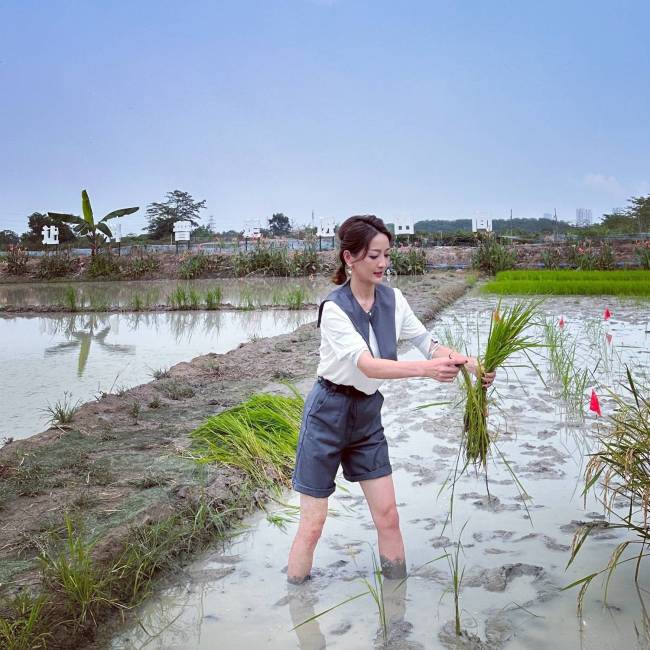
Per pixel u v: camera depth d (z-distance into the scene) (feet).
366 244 8.66
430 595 8.96
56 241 103.04
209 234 118.21
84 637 8.27
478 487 12.67
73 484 12.46
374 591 9.11
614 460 9.75
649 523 10.81
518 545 10.32
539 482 12.84
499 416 17.29
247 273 89.81
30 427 18.39
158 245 110.11
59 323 43.80
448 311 41.52
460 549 10.24
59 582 8.84
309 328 34.35
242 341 34.76
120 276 92.53
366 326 8.93
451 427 16.55
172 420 17.16
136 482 12.38
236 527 11.38
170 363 28.35
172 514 11.09
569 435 15.64
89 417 17.42
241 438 14.24
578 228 105.29
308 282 79.61
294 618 8.58
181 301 52.42
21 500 11.81
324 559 10.13
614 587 9.02
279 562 10.14
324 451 9.01
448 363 8.87
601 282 54.75
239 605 8.96
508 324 9.34
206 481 12.46
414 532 10.85
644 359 23.79
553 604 8.64
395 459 14.33
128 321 44.47
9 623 7.96
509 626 8.15
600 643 7.73
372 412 9.12
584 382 19.22
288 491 12.89
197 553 10.50
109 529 10.44
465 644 7.79
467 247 96.32
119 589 9.16
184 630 8.42
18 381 24.86
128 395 20.01
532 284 55.01
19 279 94.02
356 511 11.89
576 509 11.59
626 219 106.01
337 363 8.80
